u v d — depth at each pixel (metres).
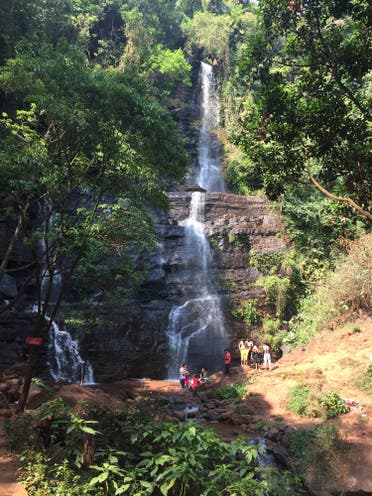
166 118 11.05
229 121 40.03
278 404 14.02
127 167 9.75
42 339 9.55
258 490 5.10
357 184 8.21
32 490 5.34
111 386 19.08
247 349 21.19
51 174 8.73
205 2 53.06
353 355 15.90
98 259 16.95
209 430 6.16
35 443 6.46
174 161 10.95
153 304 23.59
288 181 9.05
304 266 26.47
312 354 17.69
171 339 22.97
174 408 15.30
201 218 27.95
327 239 26.48
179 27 44.75
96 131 9.27
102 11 37.81
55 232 9.95
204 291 25.45
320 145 8.41
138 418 7.07
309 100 8.65
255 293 25.81
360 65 8.20
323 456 9.24
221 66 43.28
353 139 8.30
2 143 9.77
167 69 37.44
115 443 6.62
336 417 12.02
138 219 10.62
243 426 12.81
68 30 32.31
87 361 20.45
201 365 22.94
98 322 19.16
